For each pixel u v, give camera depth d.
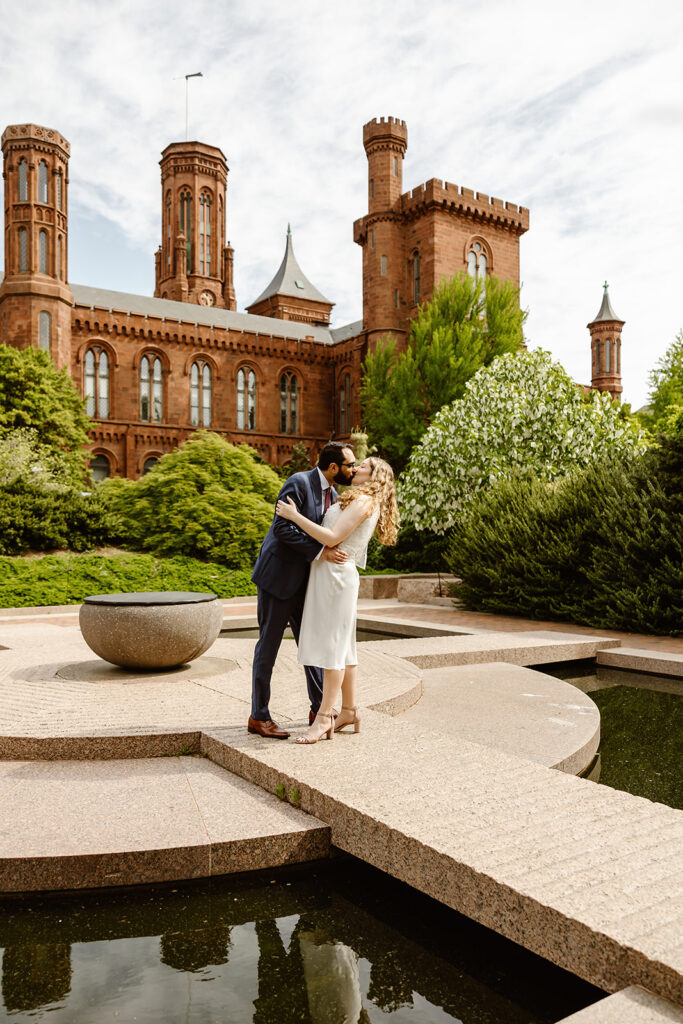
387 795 2.99
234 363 43.75
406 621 10.59
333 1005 2.17
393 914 2.72
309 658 3.73
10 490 17.72
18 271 37.50
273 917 2.69
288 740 3.81
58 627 9.65
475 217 41.91
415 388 29.66
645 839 2.55
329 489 3.85
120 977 2.31
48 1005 2.16
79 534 17.67
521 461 16.39
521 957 2.45
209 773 3.69
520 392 17.03
